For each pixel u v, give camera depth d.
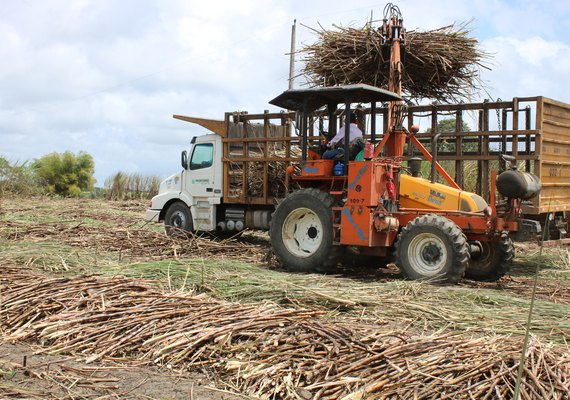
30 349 5.02
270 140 11.38
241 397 4.03
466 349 4.41
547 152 9.39
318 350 4.62
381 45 9.88
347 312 6.21
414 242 8.17
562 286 8.17
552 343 4.85
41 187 29.56
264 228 11.73
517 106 9.32
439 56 10.04
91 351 4.87
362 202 8.38
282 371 4.25
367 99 9.20
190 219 12.39
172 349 4.73
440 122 10.09
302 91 8.79
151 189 29.03
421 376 3.99
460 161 9.85
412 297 6.74
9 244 9.88
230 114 11.95
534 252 10.64
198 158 12.27
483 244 8.55
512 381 3.87
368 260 9.77
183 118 12.07
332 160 8.98
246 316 5.21
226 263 8.24
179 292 6.23
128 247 10.63
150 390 4.14
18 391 4.04
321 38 10.64
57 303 5.81
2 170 25.31
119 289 6.18
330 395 3.92
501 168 8.23
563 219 10.16
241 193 11.82
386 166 8.56
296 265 8.96
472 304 6.55
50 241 10.77
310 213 9.05
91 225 13.73
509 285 8.25
